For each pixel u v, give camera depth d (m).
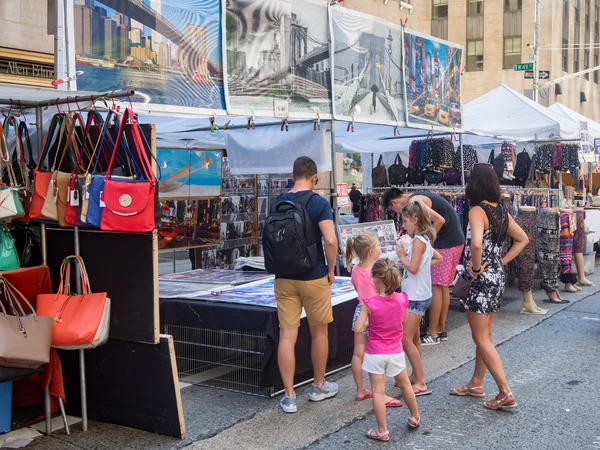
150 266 4.40
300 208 4.94
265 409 5.11
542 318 8.31
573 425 4.71
